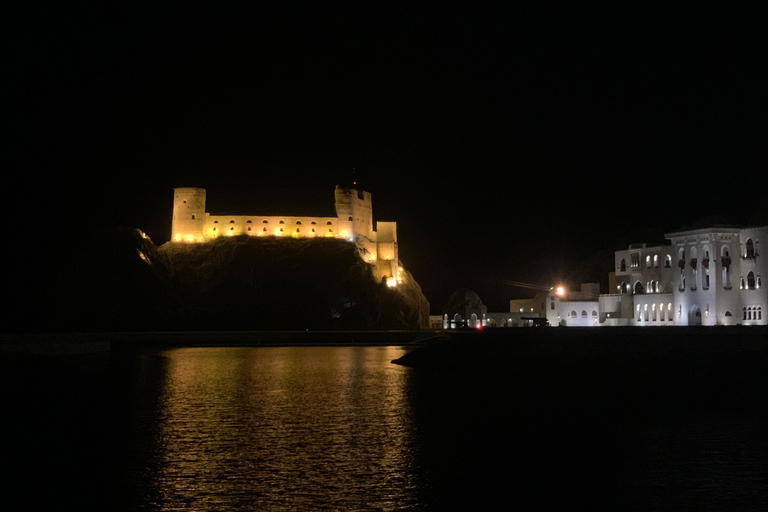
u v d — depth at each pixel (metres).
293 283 175.38
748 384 41.91
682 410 38.56
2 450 29.34
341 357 93.81
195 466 26.31
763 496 22.27
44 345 86.44
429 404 42.81
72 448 29.64
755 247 76.00
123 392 50.50
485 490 23.03
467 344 72.81
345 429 34.09
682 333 52.97
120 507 21.31
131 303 160.62
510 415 37.94
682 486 23.42
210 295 174.12
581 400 43.34
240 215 196.12
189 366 76.38
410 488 23.27
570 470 25.62
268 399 45.97
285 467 26.14
